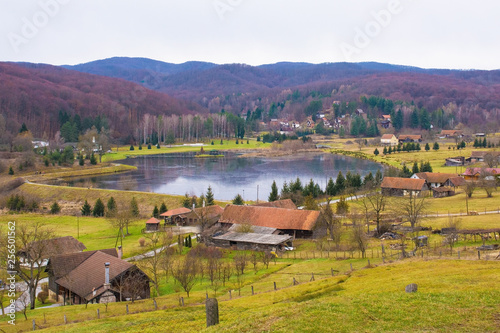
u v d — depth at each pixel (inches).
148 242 4077.3
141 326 1913.1
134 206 5438.0
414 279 2105.1
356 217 4124.0
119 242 4104.3
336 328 1444.4
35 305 2778.1
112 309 2365.9
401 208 4443.9
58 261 2893.7
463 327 1389.0
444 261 2507.4
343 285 2257.6
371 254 3161.9
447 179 6225.4
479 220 3929.6
